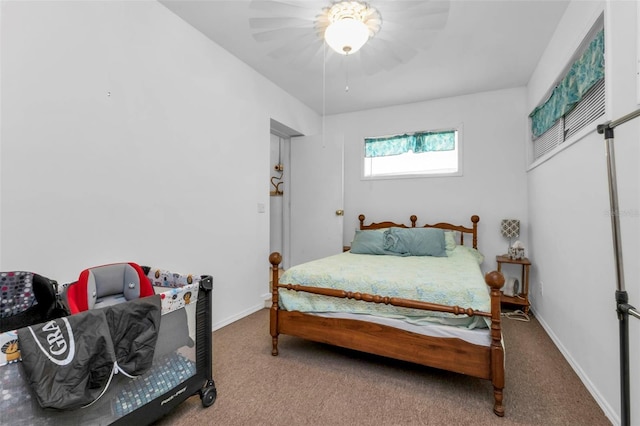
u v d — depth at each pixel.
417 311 1.67
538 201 2.70
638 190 1.16
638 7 1.14
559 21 2.11
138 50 1.89
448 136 3.60
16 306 1.25
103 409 1.10
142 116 1.91
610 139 1.12
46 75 1.46
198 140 2.32
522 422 1.37
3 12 1.33
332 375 1.78
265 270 3.12
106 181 1.72
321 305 1.92
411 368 1.86
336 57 2.67
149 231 1.96
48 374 0.91
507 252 3.26
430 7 1.97
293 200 3.99
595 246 1.56
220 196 2.54
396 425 1.35
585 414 1.42
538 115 2.79
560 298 2.10
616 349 1.35
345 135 4.11
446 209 3.55
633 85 1.20
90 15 1.64
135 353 1.12
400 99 3.63
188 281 1.61
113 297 1.51
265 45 2.51
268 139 3.13
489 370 1.46
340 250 3.71
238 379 1.74
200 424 1.36
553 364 1.89
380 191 3.89
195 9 2.06
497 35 2.29
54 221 1.49
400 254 2.93
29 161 1.41
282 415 1.42
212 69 2.45
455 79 3.07
